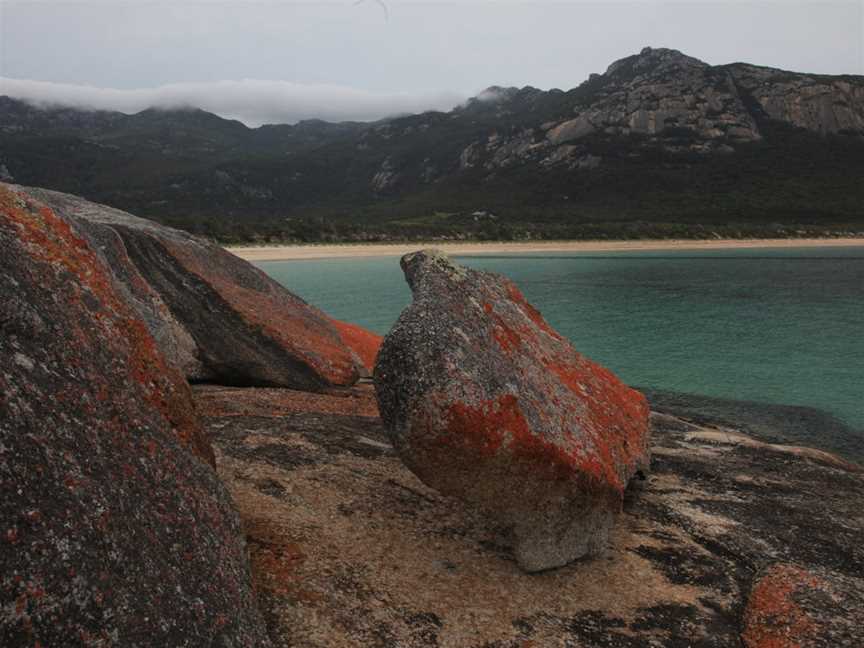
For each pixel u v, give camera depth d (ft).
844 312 115.55
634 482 30.83
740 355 82.23
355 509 23.45
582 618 19.24
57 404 11.84
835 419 56.70
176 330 40.06
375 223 408.05
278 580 18.08
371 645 16.38
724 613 20.48
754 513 28.63
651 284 161.68
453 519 23.79
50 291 13.79
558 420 21.84
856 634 18.95
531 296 138.82
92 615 10.19
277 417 33.06
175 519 13.46
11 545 9.52
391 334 19.10
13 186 15.44
